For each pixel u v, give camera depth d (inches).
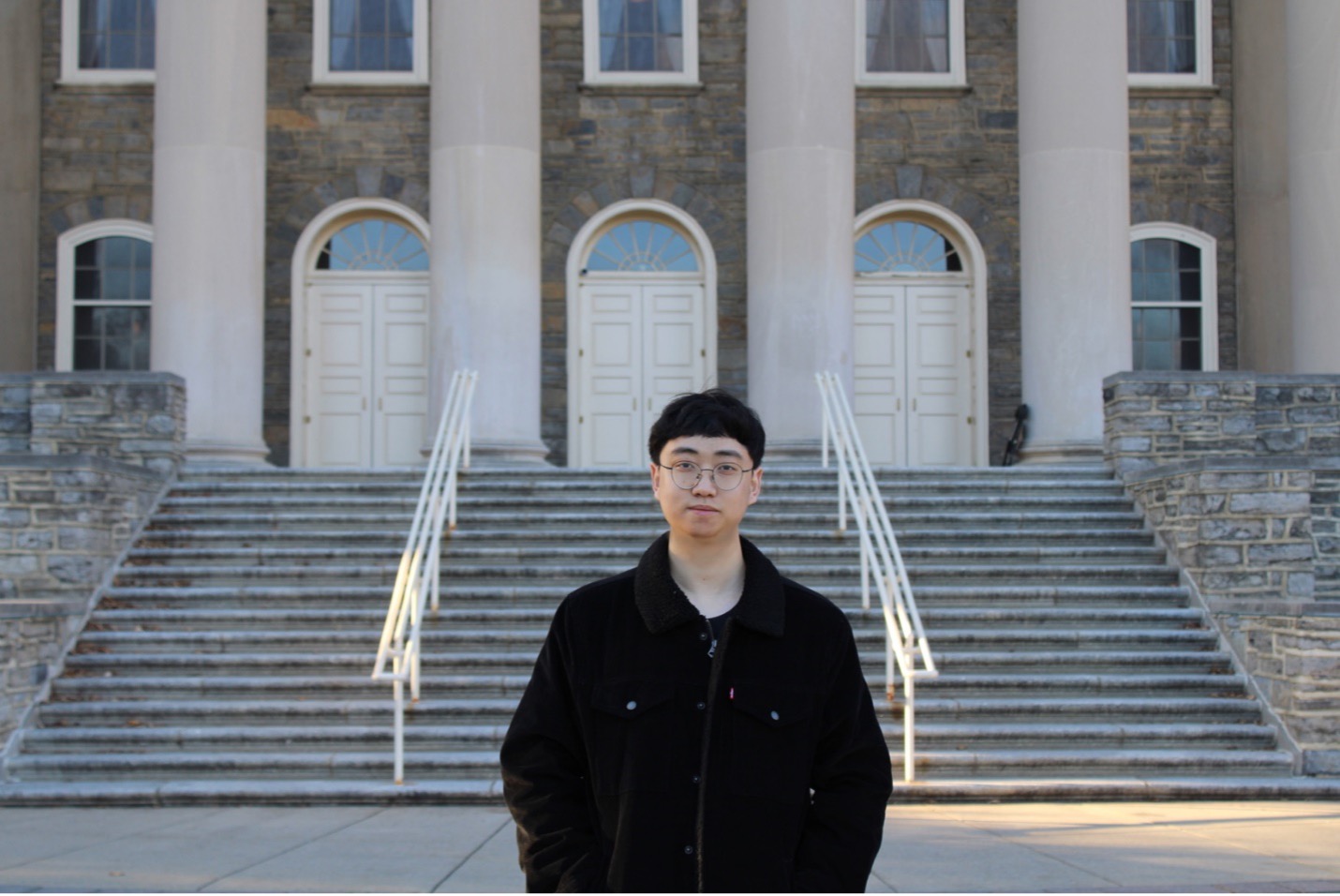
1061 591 446.6
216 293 610.9
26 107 747.4
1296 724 375.2
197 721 383.9
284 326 747.4
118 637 418.6
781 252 614.9
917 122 769.6
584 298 760.3
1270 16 770.2
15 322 733.9
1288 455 480.1
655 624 122.3
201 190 613.3
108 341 753.6
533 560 472.4
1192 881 250.4
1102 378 602.9
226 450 601.9
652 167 762.8
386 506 512.4
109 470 459.2
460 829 310.0
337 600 444.1
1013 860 271.3
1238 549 444.1
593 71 765.9
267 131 757.9
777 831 118.6
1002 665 409.7
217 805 343.3
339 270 757.3
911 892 241.1
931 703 385.4
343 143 757.9
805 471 544.7
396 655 351.3
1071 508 512.7
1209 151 776.3
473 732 370.9
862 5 775.7
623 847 118.1
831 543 480.4
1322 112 652.1
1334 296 645.9
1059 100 629.0
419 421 751.1
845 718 124.2
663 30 775.7
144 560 474.0
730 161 764.0
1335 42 650.8
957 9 773.9
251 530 495.2
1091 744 375.9
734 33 770.8
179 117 617.9
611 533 483.2
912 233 773.3
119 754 368.5
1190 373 539.2
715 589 128.0
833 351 611.5
